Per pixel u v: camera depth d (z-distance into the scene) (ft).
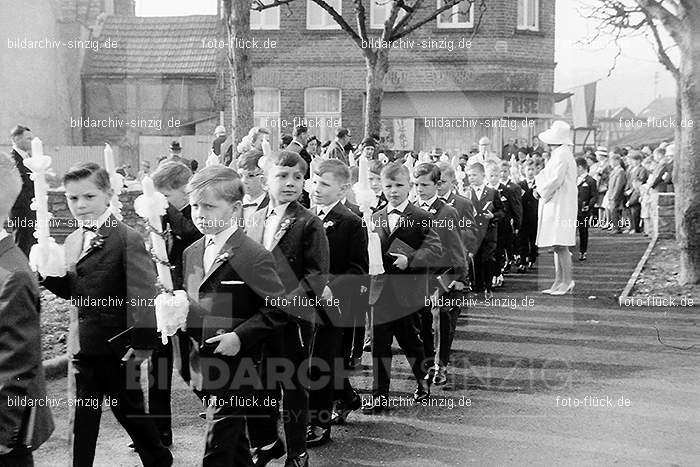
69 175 17.04
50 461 18.63
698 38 37.50
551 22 50.78
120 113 75.15
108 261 16.88
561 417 21.39
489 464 18.33
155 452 17.43
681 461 18.30
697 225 38.04
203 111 56.34
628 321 32.96
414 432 20.71
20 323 12.51
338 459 19.01
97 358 16.89
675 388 23.94
